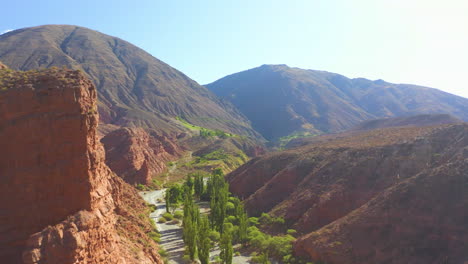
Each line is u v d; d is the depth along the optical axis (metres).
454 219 38.53
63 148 19.28
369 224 42.31
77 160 19.48
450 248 36.25
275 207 62.84
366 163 58.75
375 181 54.66
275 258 45.94
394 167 55.41
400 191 44.66
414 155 55.81
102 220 20.84
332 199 54.22
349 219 45.03
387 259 37.94
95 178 20.98
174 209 69.19
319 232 45.31
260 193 69.12
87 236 18.70
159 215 64.06
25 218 18.53
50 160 19.09
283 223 55.84
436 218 39.41
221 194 62.94
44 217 18.80
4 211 18.31
